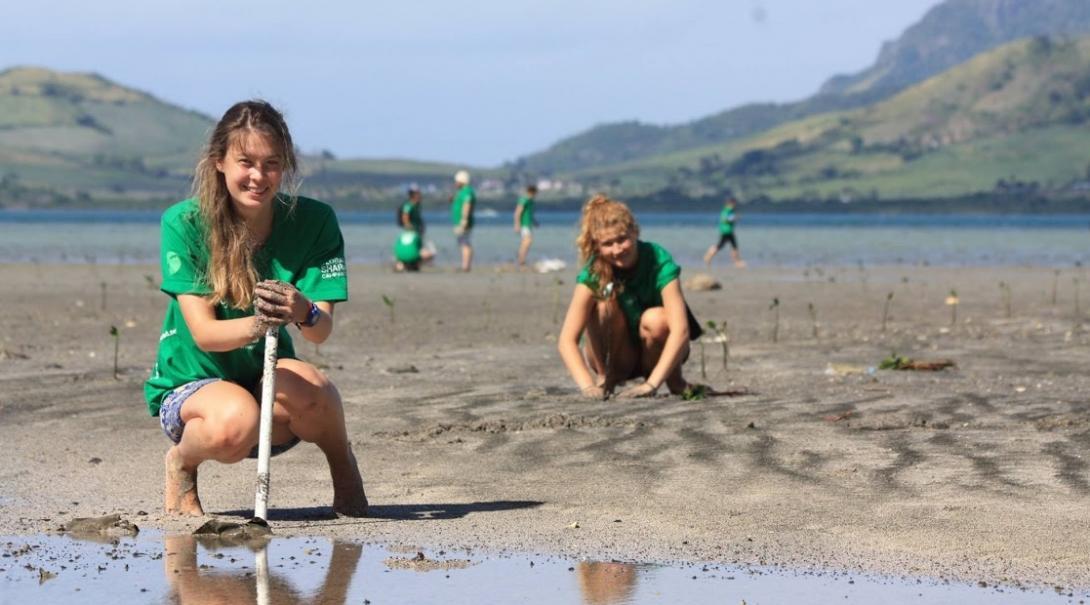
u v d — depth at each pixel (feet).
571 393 30.04
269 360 16.97
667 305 28.84
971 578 14.80
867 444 23.16
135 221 321.73
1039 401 28.48
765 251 137.49
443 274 84.99
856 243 167.22
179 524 17.66
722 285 75.36
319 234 17.89
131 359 37.27
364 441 24.09
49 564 15.42
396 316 53.06
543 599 13.97
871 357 38.34
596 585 14.55
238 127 16.87
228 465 21.97
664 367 28.76
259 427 17.52
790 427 25.05
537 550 16.17
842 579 14.80
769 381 32.73
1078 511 17.90
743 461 21.76
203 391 17.71
